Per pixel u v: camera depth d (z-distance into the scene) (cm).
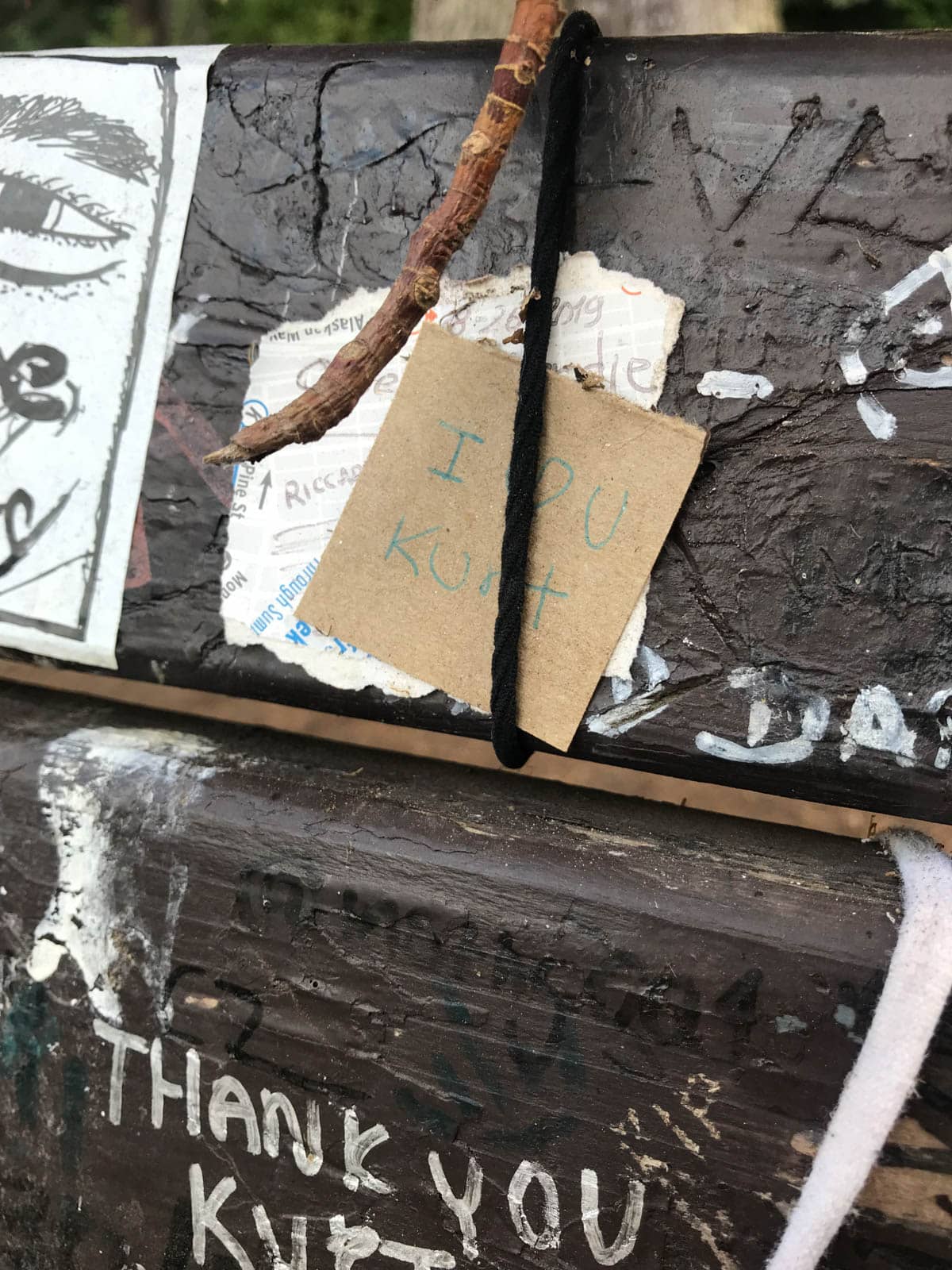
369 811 15
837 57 14
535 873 14
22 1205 17
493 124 13
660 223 14
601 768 30
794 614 14
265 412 15
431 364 15
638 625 14
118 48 16
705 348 14
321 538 15
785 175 14
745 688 14
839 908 13
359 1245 15
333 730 32
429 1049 15
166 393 16
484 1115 14
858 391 14
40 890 16
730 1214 14
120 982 16
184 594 16
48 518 16
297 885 15
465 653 15
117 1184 16
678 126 14
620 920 14
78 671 17
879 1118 13
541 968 14
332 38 46
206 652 16
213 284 16
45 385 16
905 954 13
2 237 16
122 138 16
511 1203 14
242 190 15
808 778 14
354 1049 15
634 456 14
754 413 14
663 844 14
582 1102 14
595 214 14
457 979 14
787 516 14
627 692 14
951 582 13
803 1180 13
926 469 13
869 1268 13
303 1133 15
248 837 15
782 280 14
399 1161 15
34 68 16
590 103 14
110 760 16
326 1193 15
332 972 15
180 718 17
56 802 16
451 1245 15
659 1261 14
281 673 16
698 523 14
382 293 15
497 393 14
